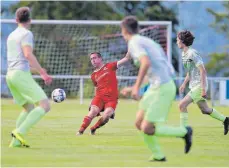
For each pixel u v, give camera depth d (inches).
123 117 1733.5
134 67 2847.0
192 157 977.5
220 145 1145.4
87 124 1269.7
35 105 1130.7
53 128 1392.7
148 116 869.2
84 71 3009.4
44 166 868.0
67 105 2240.4
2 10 3462.1
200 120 1670.8
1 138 1170.0
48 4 3452.3
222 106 2282.2
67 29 3024.1
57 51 3021.7
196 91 1291.8
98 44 3043.8
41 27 3021.7
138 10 3595.0
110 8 3560.5
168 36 2512.3
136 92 837.2
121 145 1109.7
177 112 1940.2
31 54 994.7
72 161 914.1
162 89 872.3
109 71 1282.0
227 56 3567.9
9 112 1863.9
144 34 2822.3
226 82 2292.1
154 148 914.1
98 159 937.5
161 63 874.8
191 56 1278.3
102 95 1274.6
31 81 1012.5
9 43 1013.8
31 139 1173.1
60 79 2974.9
